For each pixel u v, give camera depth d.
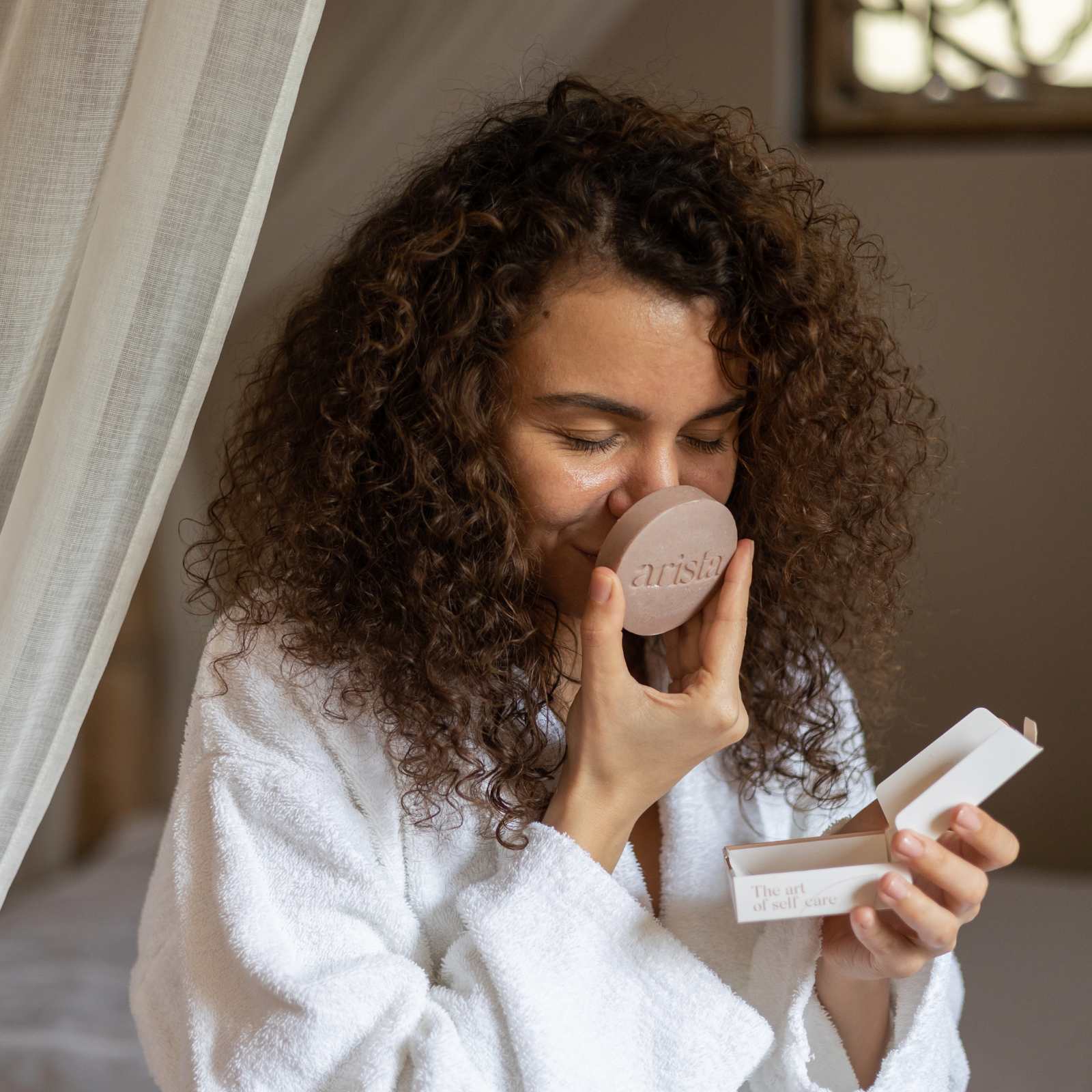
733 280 0.76
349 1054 0.72
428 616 0.80
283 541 0.86
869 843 0.68
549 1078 0.71
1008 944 1.81
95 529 0.72
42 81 0.69
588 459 0.76
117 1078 1.43
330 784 0.80
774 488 0.87
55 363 0.72
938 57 2.72
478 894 0.76
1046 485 2.70
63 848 2.47
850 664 1.03
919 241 2.71
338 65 2.14
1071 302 2.66
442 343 0.77
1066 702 2.72
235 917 0.75
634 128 0.80
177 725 2.69
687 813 0.87
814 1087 0.77
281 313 2.20
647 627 0.76
